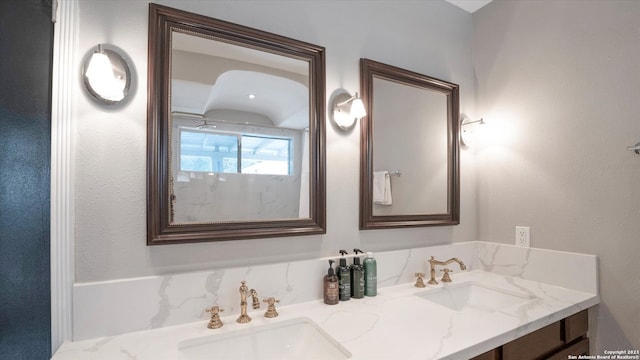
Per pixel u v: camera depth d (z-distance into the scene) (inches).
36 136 40.0
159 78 43.8
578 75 58.9
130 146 42.3
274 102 52.2
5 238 39.5
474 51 78.2
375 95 62.9
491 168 73.5
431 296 60.1
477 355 38.2
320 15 57.7
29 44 40.0
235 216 48.5
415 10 69.8
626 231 52.5
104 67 38.5
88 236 40.0
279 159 52.2
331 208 57.2
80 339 38.7
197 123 46.4
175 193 44.4
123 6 42.6
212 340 41.1
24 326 39.2
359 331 41.5
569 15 60.3
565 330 50.9
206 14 47.8
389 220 63.1
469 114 76.9
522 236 67.0
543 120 63.9
